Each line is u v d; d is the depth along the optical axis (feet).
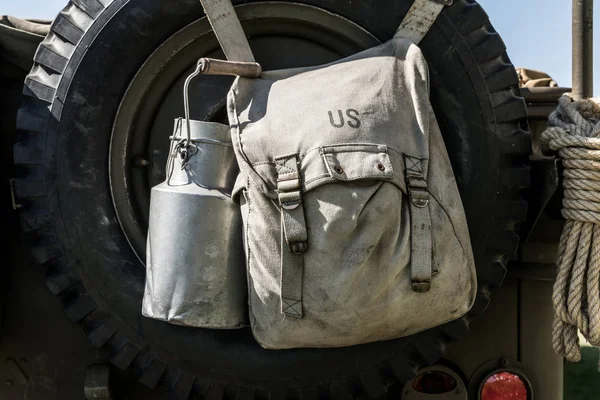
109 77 6.02
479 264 5.94
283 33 6.20
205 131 5.49
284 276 5.10
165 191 5.43
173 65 6.18
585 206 5.68
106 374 6.22
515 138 5.91
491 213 5.91
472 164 5.91
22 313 6.36
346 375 6.02
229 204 5.45
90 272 6.04
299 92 5.41
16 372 6.37
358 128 5.13
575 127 5.87
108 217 6.09
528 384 6.38
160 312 5.42
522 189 6.00
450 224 5.34
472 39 5.91
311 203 5.01
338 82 5.43
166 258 5.39
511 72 5.93
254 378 6.04
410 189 5.14
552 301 6.34
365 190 4.99
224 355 6.01
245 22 6.07
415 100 5.47
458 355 6.49
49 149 5.97
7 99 6.41
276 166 5.10
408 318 5.30
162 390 6.43
